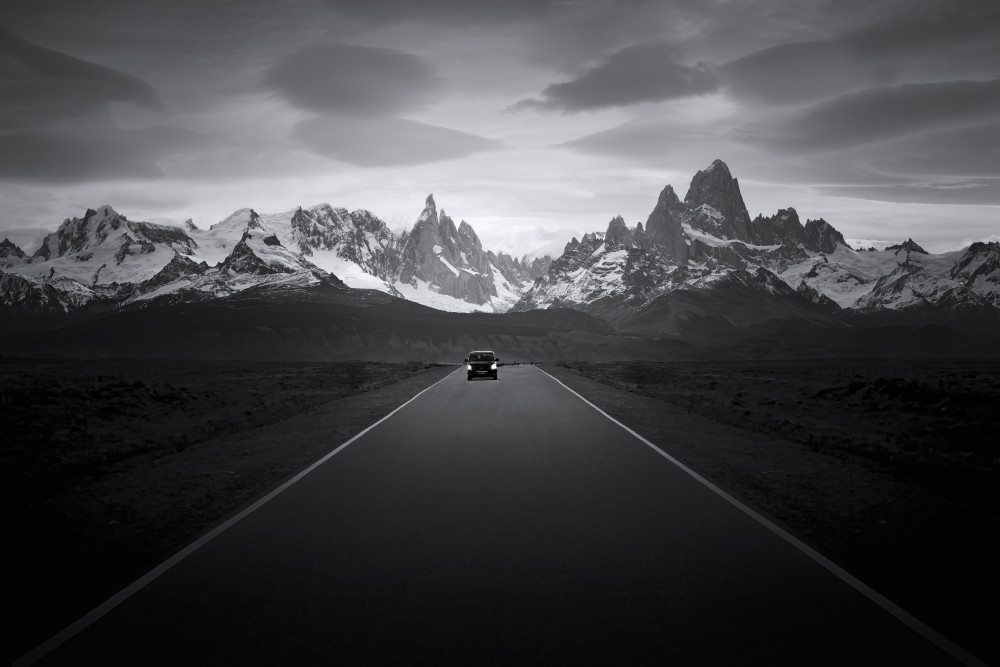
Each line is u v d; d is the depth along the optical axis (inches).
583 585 249.9
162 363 4975.4
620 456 555.8
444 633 208.2
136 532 334.0
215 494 420.5
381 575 262.2
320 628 212.4
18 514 370.6
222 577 260.7
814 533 327.3
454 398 1151.6
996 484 439.5
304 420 839.7
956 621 217.0
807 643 200.1
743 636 205.0
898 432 780.6
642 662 188.2
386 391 1343.5
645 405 1016.2
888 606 228.8
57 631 211.6
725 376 2084.2
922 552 294.8
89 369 2898.6
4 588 251.8
